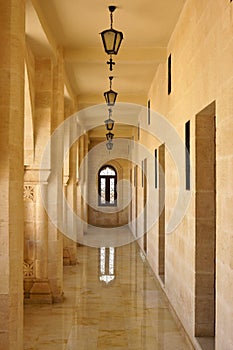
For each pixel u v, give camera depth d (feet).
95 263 48.39
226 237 16.06
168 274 31.27
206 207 22.07
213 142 22.16
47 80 30.22
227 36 16.06
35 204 30.37
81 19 27.73
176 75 28.73
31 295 30.78
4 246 16.75
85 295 33.83
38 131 29.94
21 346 18.24
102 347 22.86
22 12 18.20
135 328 26.03
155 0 25.04
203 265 22.03
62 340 23.79
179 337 24.54
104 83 45.29
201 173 22.17
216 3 17.84
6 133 16.81
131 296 33.73
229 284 15.62
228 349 15.64
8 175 16.76
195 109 22.16
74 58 33.47
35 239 30.63
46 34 27.02
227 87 16.03
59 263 31.76
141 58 33.76
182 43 26.37
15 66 17.22
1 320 16.76
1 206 16.75
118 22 28.43
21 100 18.01
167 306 30.91
